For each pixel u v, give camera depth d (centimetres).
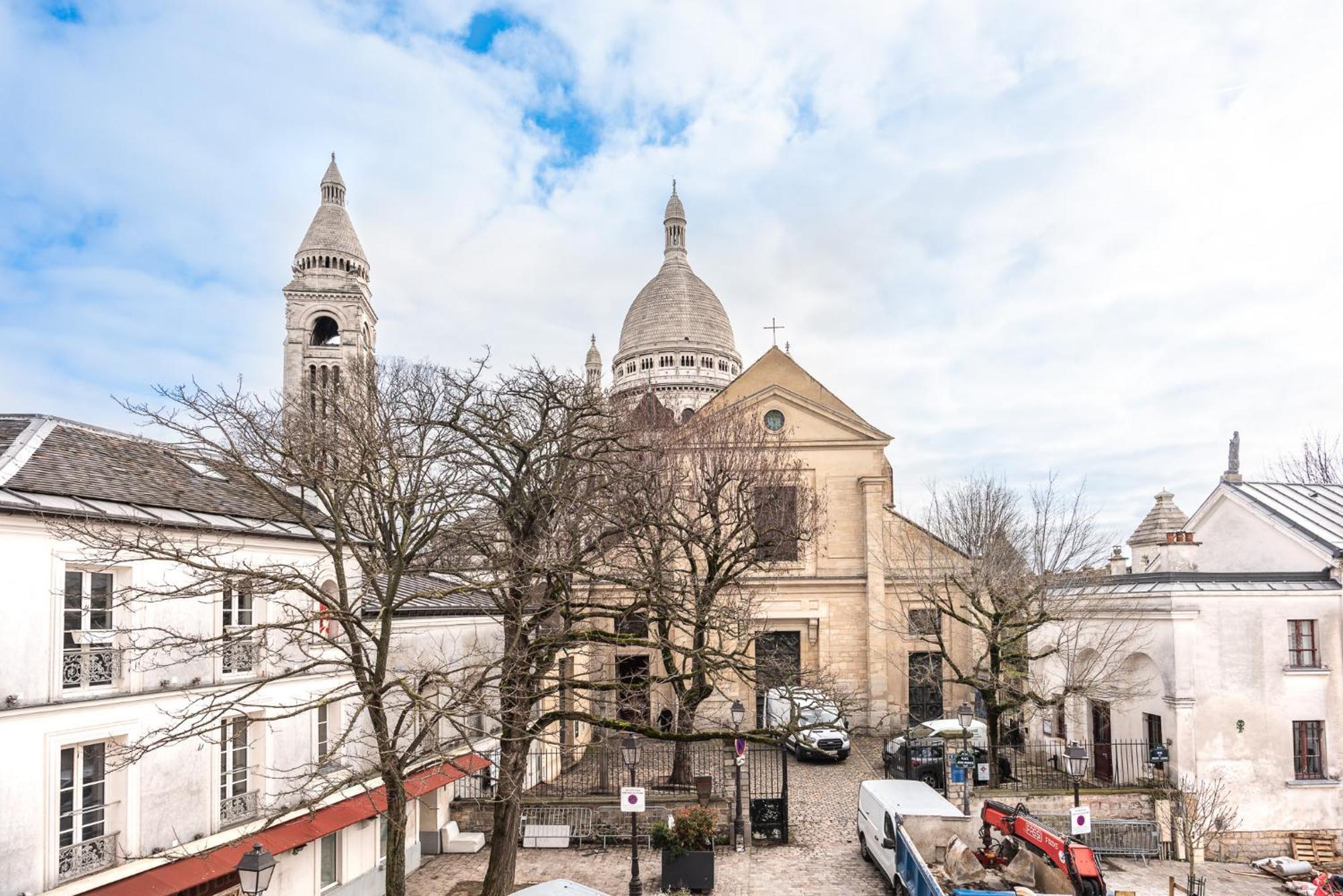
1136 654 2522
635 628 3428
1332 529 2584
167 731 1280
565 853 2206
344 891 1819
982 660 3156
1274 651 2345
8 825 1166
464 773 1705
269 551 1736
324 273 6462
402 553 1388
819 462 3766
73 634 1331
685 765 2580
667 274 8612
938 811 1892
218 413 1766
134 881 1314
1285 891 2005
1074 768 2162
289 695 1745
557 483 1680
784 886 1953
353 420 1830
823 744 3016
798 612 3669
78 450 1555
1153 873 2114
